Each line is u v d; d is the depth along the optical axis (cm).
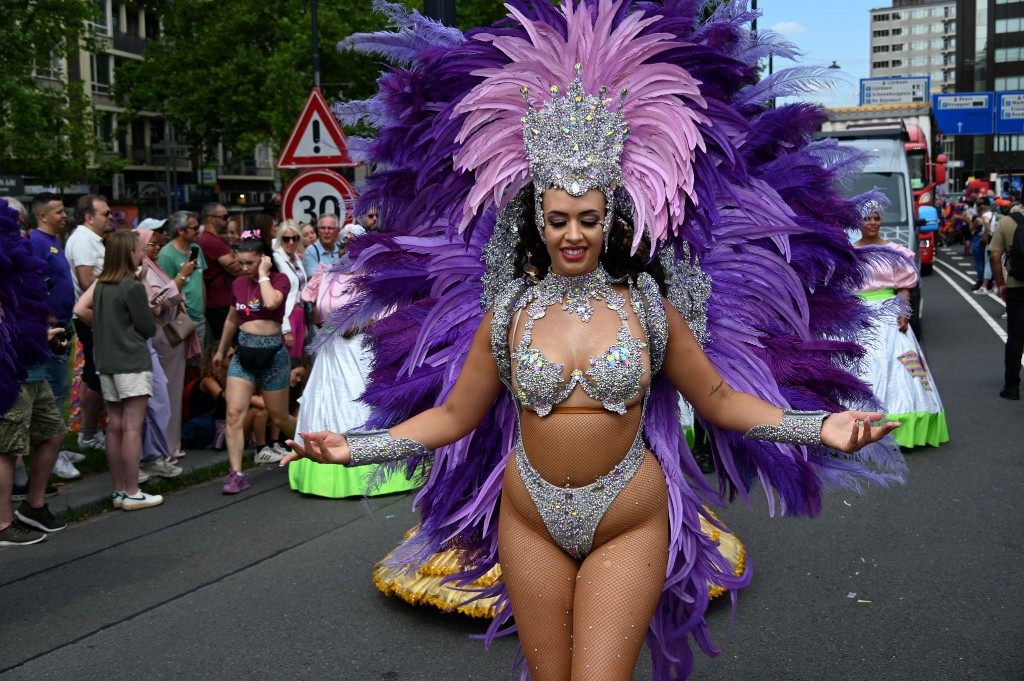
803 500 312
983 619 429
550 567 271
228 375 690
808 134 319
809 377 304
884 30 17575
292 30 2509
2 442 566
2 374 529
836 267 314
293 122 2425
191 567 536
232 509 649
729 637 417
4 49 1675
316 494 670
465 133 285
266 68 2522
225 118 2997
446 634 434
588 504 264
